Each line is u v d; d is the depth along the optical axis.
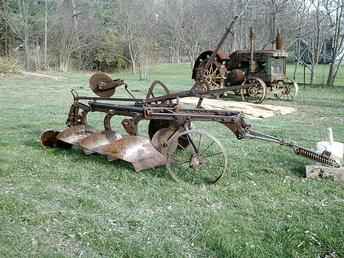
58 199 4.22
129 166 5.30
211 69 13.72
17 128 7.64
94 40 30.22
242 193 4.52
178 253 3.24
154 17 30.09
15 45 27.81
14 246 3.26
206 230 3.59
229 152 6.15
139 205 4.14
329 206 4.20
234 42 21.72
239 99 13.57
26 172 5.01
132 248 3.29
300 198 4.41
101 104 5.73
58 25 28.30
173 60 35.34
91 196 4.32
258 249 3.29
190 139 5.11
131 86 17.94
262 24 21.39
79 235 3.48
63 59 28.70
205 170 5.23
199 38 25.45
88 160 5.54
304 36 21.62
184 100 12.41
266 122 9.38
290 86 14.51
